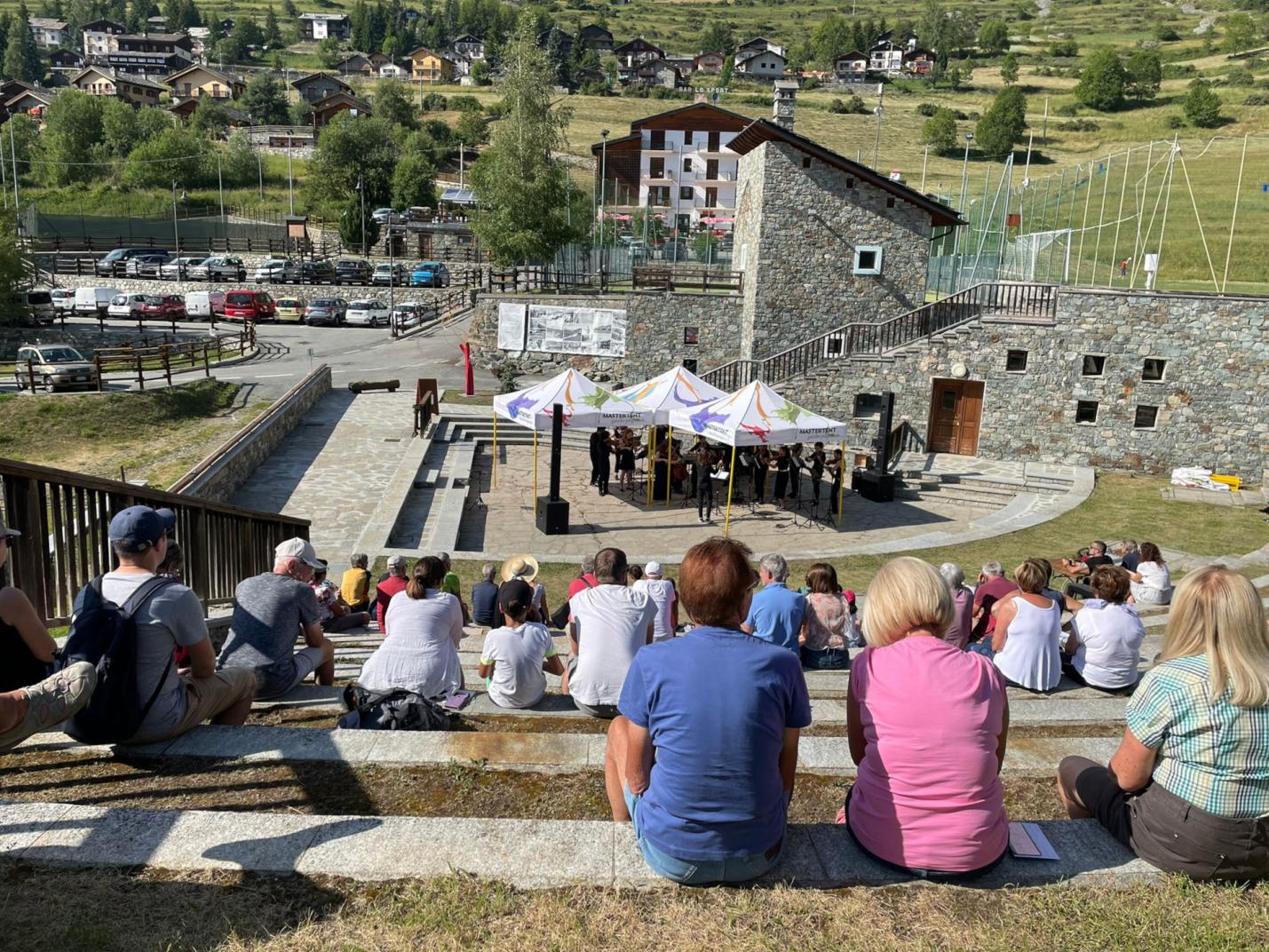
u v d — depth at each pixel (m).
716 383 30.75
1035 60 183.88
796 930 3.22
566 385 20.56
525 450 28.03
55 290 52.91
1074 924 3.29
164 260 62.41
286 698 6.18
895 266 32.22
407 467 23.44
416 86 173.75
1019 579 7.27
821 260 32.19
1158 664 3.69
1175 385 26.77
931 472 26.61
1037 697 7.00
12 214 48.41
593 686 5.94
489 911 3.28
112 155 109.62
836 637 8.37
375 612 11.98
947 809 3.47
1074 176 37.88
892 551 19.78
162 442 27.48
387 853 3.59
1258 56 150.50
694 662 3.36
